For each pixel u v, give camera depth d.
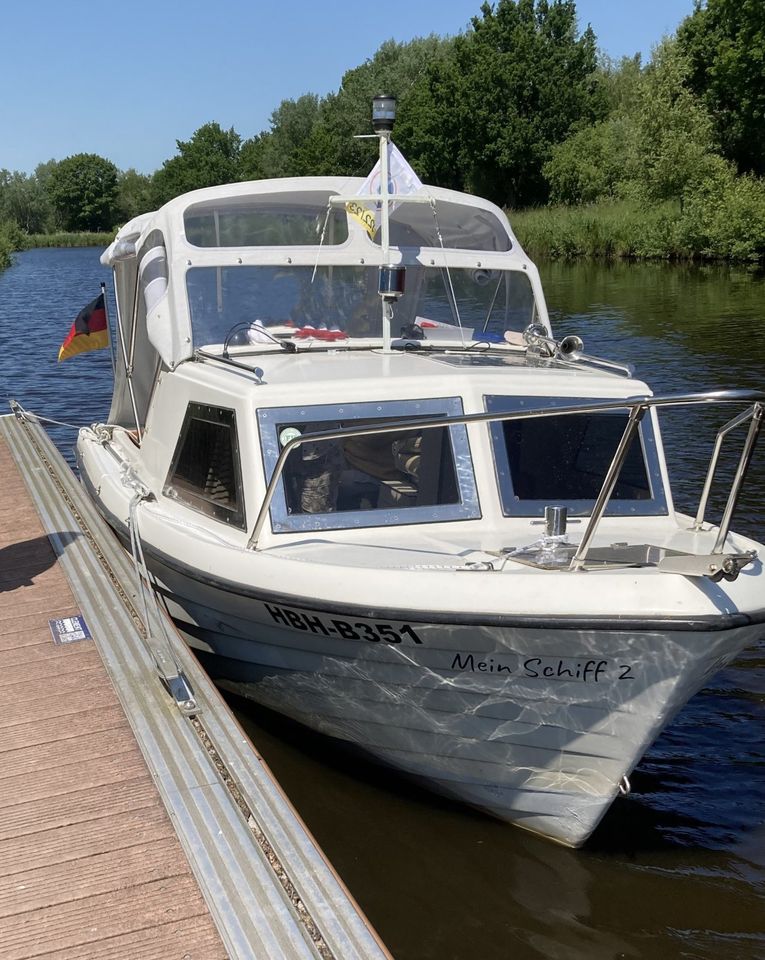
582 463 5.07
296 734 5.66
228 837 3.53
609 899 4.41
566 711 4.34
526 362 5.82
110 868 3.43
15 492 8.05
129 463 6.80
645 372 15.08
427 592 4.20
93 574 6.07
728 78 43.25
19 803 3.80
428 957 4.04
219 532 5.14
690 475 10.19
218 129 112.38
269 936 3.06
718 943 4.13
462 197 6.31
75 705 4.52
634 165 40.00
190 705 4.43
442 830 4.91
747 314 21.31
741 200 34.69
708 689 6.34
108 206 124.50
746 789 5.30
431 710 4.64
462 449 4.95
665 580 3.96
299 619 4.61
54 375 18.05
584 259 41.56
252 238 6.11
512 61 56.91
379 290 5.78
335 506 4.89
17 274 54.72
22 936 3.11
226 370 5.40
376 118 5.68
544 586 4.05
